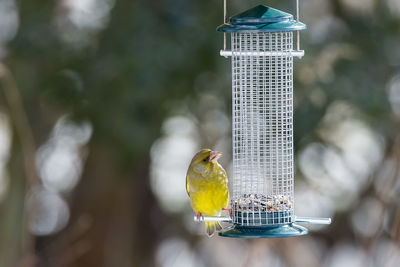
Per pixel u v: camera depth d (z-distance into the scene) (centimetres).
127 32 1405
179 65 1388
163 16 1407
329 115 1496
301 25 955
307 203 1661
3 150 1772
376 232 1345
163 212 1827
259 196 1028
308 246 1794
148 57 1373
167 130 1520
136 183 1775
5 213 1667
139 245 1827
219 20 1389
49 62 1476
